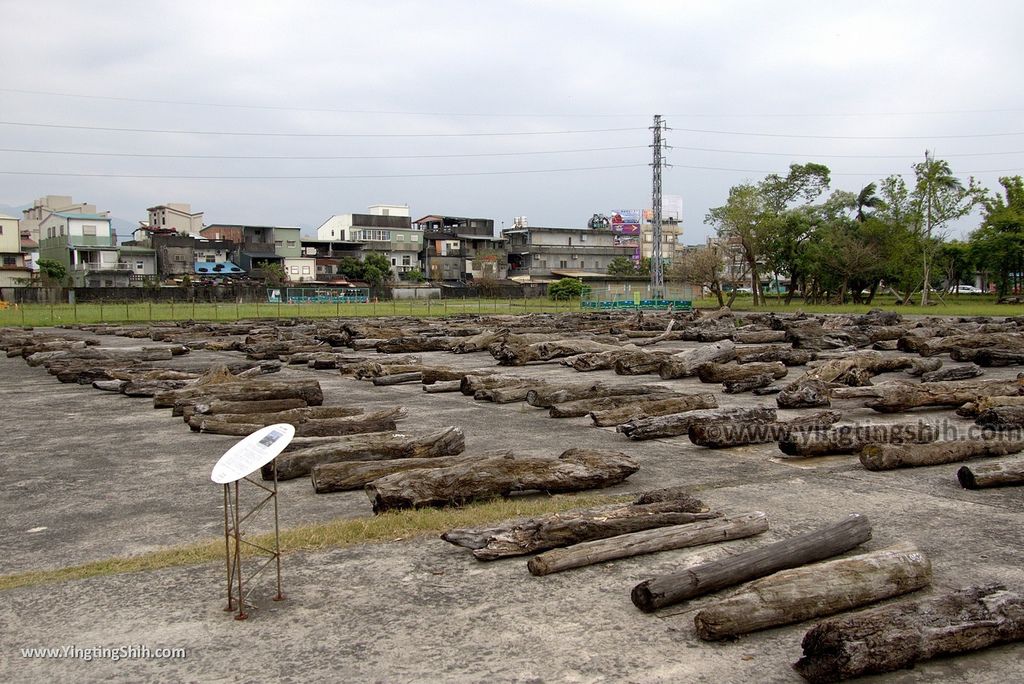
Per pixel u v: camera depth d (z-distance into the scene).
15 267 65.69
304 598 4.71
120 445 9.85
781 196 59.69
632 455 8.62
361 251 81.81
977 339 19.25
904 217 53.31
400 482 6.46
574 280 62.75
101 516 6.66
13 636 4.27
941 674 3.70
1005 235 53.88
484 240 87.12
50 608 4.64
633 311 46.09
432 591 4.79
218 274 71.75
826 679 3.57
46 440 10.27
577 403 11.41
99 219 71.69
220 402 11.37
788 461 8.21
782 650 3.94
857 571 4.38
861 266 55.12
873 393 11.10
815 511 6.31
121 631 4.30
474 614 4.44
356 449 7.87
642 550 5.30
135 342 27.52
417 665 3.84
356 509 6.70
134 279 67.75
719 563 4.61
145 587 4.94
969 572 4.93
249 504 6.93
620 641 4.07
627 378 16.17
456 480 6.54
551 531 5.35
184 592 4.84
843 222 60.47
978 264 59.06
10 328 31.33
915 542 5.51
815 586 4.23
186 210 92.94
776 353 17.97
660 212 50.53
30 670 3.87
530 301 62.78
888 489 7.00
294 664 3.88
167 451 9.42
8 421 11.84
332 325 33.59
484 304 57.50
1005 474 6.95
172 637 4.21
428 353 22.92
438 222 88.25
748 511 6.30
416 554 5.45
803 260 56.94
